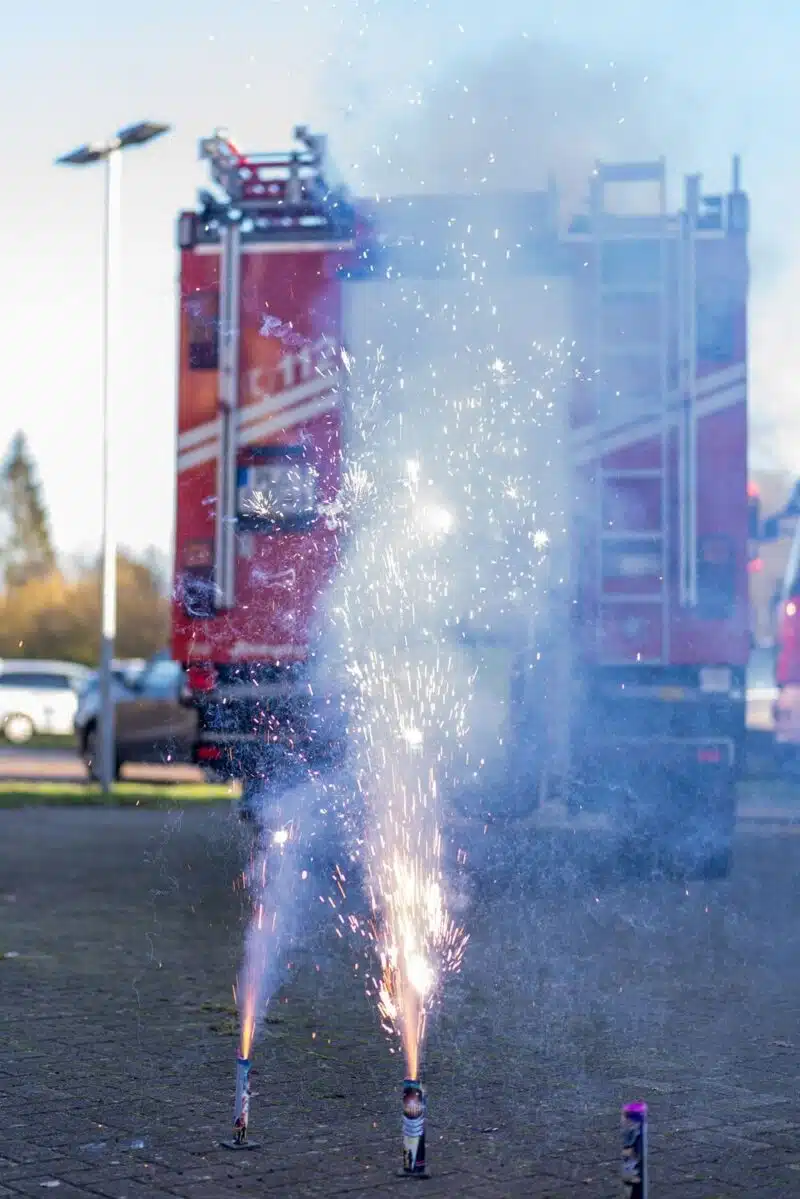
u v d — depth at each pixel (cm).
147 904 1249
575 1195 546
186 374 1252
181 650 1248
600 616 1173
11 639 6806
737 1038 788
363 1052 759
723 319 1183
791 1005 867
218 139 1216
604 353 1180
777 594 1716
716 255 1183
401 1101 670
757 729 2003
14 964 991
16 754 3612
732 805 1198
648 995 888
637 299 1180
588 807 1179
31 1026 813
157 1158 588
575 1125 634
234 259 1240
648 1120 639
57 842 1719
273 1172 570
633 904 1187
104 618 2373
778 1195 547
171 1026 815
